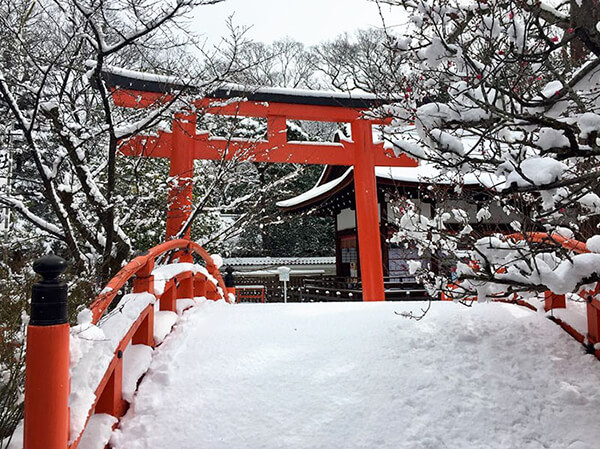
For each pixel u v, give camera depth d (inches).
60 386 59.4
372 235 361.4
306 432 95.0
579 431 96.0
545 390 110.7
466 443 92.5
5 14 171.8
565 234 132.3
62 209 169.3
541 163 82.3
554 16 93.7
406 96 106.0
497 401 106.3
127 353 118.6
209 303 199.5
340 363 125.2
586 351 129.3
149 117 180.7
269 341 142.7
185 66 218.5
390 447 90.7
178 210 239.5
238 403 105.3
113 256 181.6
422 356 128.1
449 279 115.4
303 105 345.1
